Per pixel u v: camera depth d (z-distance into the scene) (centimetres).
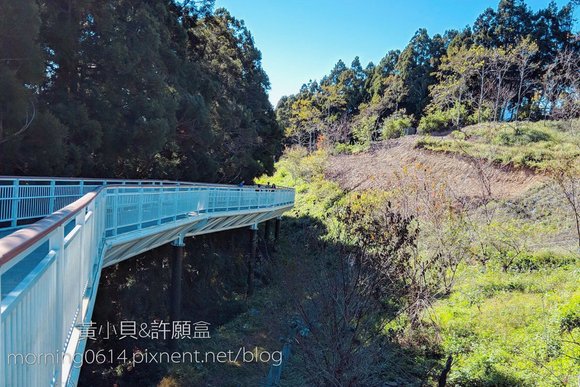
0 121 870
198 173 1969
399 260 784
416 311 851
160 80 1398
